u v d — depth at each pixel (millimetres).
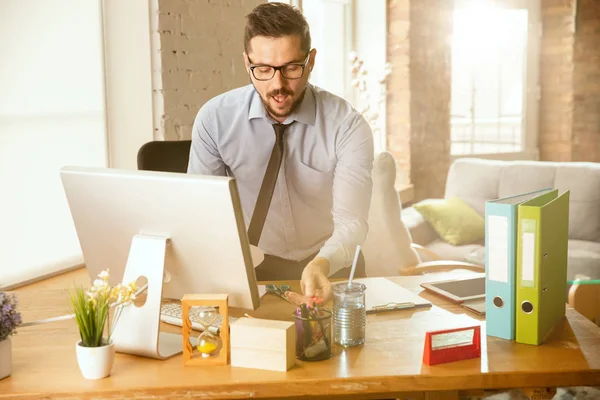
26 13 2777
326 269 1635
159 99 3344
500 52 6129
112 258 1485
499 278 1439
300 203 2148
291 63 1758
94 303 1276
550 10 6301
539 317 1405
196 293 1431
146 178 1345
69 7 2975
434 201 4293
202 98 3557
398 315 1605
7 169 2725
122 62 3230
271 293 1774
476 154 6074
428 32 5230
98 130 3170
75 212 1468
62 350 1426
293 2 4129
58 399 1212
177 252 1394
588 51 6309
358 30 5117
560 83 6355
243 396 1242
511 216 1405
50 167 2924
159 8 3273
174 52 3375
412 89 5109
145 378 1272
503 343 1426
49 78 2898
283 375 1269
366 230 1948
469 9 5848
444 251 3996
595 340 1439
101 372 1270
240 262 1351
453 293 1743
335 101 2078
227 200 1290
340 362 1324
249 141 2090
